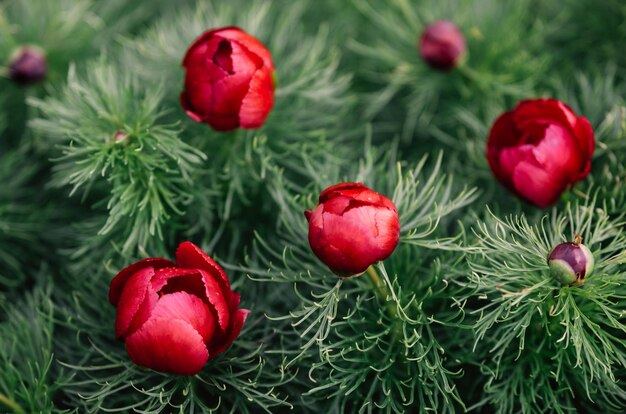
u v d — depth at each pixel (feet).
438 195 2.92
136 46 3.18
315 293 2.87
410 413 2.80
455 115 3.26
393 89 3.30
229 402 2.80
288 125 3.07
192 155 2.87
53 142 3.20
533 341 2.76
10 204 3.17
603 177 2.87
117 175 2.86
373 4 3.48
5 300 3.03
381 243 2.56
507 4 3.36
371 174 2.89
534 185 2.74
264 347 2.79
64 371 2.86
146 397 2.80
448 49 3.18
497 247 2.67
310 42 3.26
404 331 2.71
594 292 2.64
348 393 2.70
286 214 2.87
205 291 2.61
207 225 2.98
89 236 3.05
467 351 2.76
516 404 2.81
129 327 2.57
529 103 2.77
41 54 3.25
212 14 3.23
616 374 2.74
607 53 3.31
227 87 2.76
